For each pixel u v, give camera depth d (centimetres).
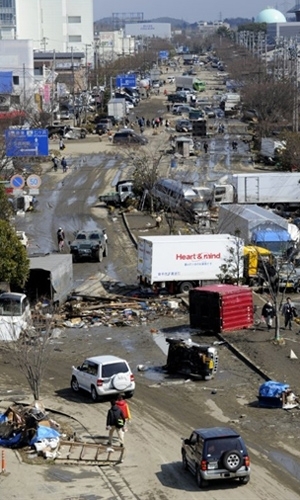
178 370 6481
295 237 9925
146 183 13100
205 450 4419
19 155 14538
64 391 6184
